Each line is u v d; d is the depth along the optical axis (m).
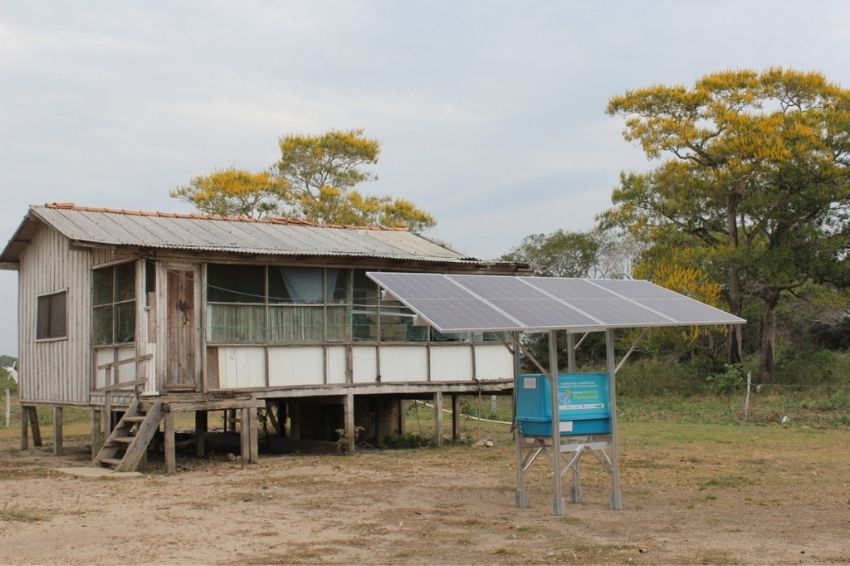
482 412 29.42
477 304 10.97
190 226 19.30
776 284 34.22
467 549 9.28
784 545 9.41
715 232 37.94
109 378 16.72
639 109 36.25
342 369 18.92
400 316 19.97
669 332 35.00
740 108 35.47
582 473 15.14
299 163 46.56
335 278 19.16
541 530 10.28
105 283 17.92
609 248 48.31
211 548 9.38
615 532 10.17
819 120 33.84
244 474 15.60
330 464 17.02
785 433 21.73
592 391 11.64
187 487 13.93
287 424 24.28
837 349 44.03
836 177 33.22
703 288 32.97
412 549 9.26
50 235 20.06
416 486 13.91
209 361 17.23
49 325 20.08
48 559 8.95
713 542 9.58
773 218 34.41
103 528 10.50
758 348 42.44
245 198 44.53
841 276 34.38
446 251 21.66
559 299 11.77
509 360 21.47
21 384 21.28
